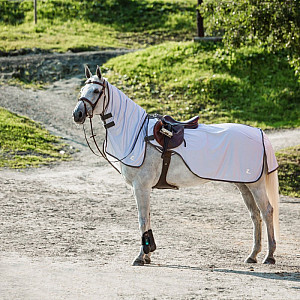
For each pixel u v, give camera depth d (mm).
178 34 42688
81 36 40625
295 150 20312
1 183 14555
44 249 7938
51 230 9586
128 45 39781
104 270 6434
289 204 14914
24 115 25234
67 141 22547
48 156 20016
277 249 9336
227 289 5539
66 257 7406
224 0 19641
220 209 13422
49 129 23891
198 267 7172
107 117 7574
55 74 32312
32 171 17422
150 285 5590
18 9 45062
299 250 9375
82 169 18484
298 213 13617
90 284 5508
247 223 11820
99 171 18312
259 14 17797
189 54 34406
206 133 7715
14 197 12758
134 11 46906
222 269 7051
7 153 19359
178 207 13398
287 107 29484
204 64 33250
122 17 45938
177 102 29250
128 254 8008
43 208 11773
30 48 35969
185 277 6152
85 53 35625
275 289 5648
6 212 10953
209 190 16391
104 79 7547
